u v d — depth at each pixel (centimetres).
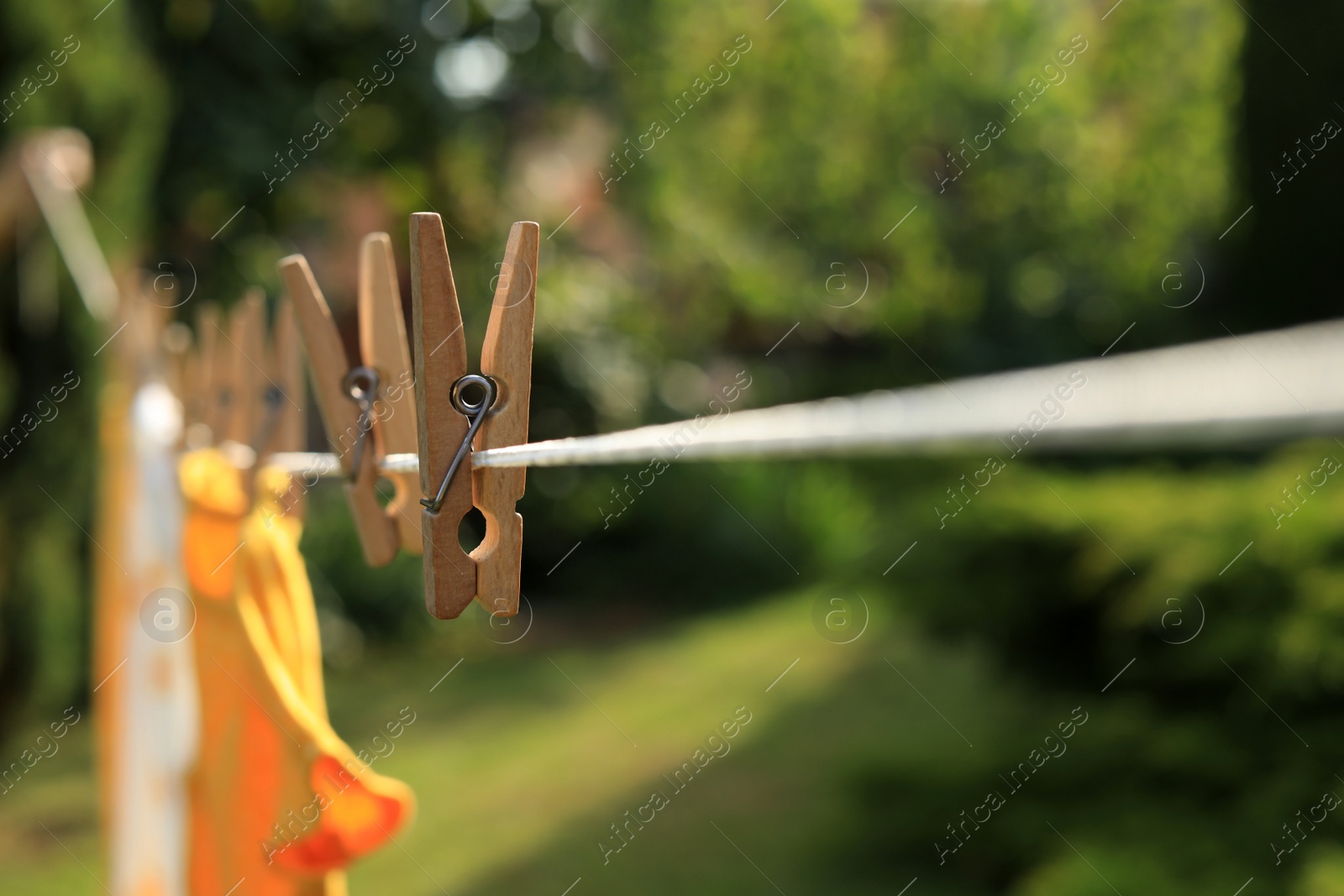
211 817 102
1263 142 758
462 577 66
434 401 65
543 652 753
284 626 101
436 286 65
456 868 432
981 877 400
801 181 998
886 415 37
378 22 616
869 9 1069
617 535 899
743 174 991
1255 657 339
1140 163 967
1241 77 770
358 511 87
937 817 406
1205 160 943
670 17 825
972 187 1025
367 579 748
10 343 430
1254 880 297
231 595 101
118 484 166
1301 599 337
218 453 116
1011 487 439
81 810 468
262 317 111
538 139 773
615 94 731
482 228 705
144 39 518
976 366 1023
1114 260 988
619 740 575
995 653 433
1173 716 376
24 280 416
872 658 696
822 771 521
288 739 92
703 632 788
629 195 828
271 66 578
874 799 423
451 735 589
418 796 506
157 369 161
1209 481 417
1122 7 961
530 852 444
